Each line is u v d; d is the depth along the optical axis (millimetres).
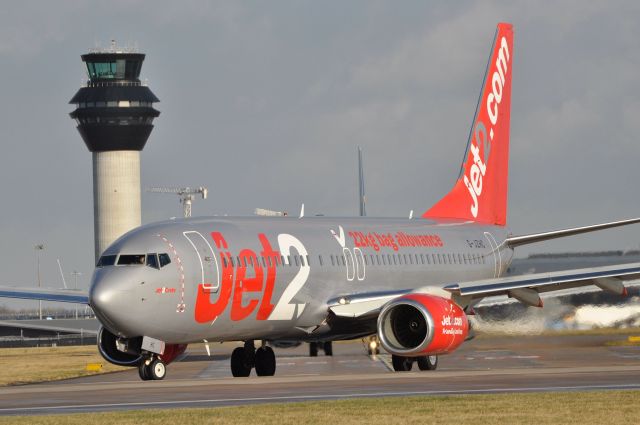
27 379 186125
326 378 131625
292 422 92500
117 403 107750
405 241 175750
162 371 138125
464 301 159375
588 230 186625
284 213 176875
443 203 194250
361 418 94188
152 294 133750
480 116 199875
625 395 105375
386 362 192500
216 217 148625
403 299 145375
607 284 154125
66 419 95250
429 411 97375
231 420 93625
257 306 145375
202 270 138250
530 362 179750
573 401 102000
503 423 91375
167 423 92562
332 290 157500
